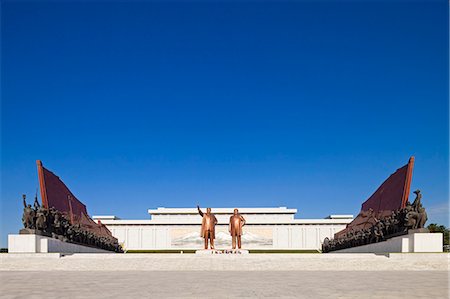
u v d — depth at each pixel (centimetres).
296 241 10619
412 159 5212
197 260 4091
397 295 2039
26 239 4384
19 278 2909
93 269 3762
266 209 10831
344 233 7825
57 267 3797
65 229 5341
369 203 6938
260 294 2083
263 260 4084
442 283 2553
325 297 1981
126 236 10688
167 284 2516
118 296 2014
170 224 10681
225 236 10644
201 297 1986
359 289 2267
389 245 4866
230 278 2906
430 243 4341
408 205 4741
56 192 5778
